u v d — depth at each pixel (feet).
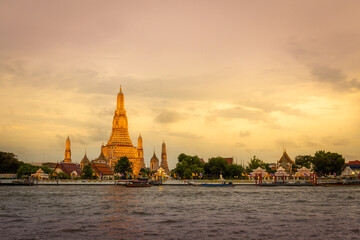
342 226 176.45
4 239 150.82
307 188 522.47
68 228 173.17
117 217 207.00
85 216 210.79
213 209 242.58
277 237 153.07
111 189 492.54
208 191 445.37
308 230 166.91
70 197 339.16
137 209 243.60
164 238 152.15
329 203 278.67
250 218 201.67
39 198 326.24
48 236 156.15
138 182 599.57
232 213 222.28
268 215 212.84
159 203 283.38
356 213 220.64
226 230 167.22
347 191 433.48
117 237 154.20
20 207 253.44
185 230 167.73
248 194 385.91
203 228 172.14
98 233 162.09
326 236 154.81
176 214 218.79
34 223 186.80
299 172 645.10
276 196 352.90
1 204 273.13
